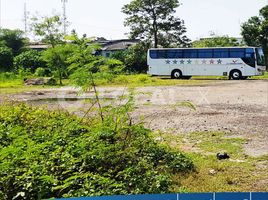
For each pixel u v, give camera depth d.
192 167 7.53
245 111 15.17
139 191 5.90
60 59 31.81
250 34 57.56
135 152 7.45
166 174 6.85
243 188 6.54
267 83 30.56
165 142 9.38
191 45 59.16
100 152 6.76
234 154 8.66
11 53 55.03
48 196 5.43
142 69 55.72
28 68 45.22
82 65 8.32
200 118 13.59
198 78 39.19
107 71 8.34
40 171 5.86
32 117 9.79
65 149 6.96
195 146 9.43
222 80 35.19
